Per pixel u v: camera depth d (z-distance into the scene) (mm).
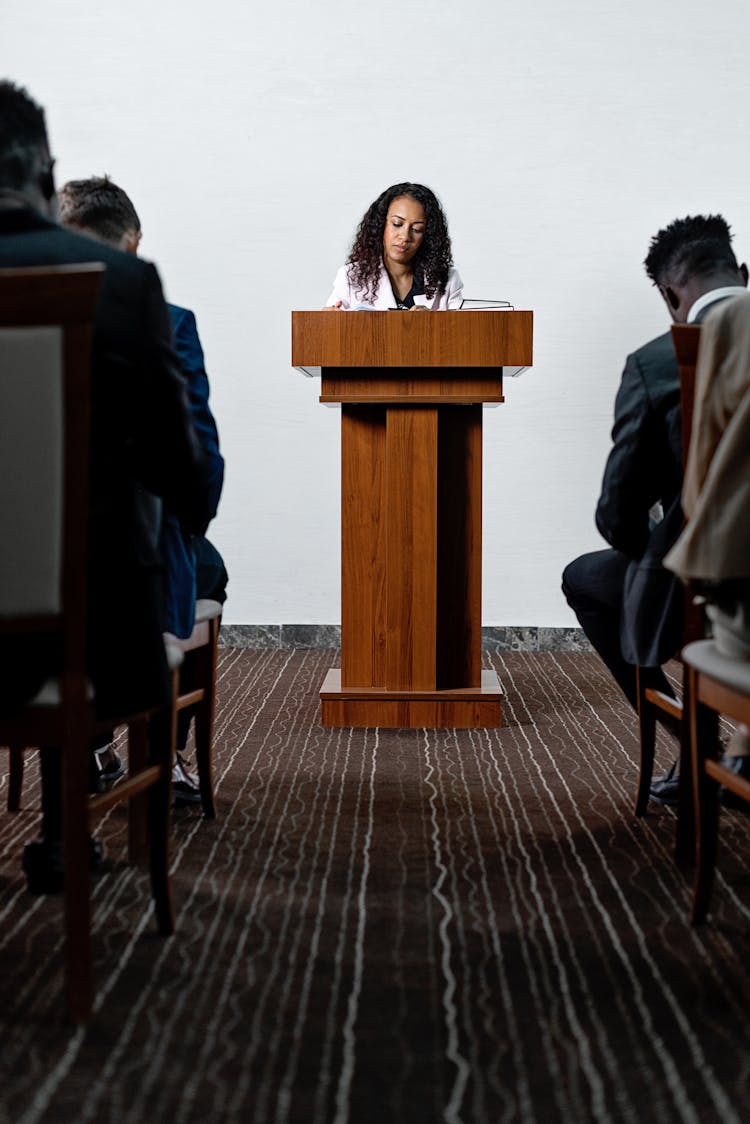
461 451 3660
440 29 5211
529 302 5301
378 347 3438
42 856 2121
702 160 5223
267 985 1715
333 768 3131
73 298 1516
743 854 2365
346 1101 1379
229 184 5293
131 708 1722
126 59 5266
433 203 4410
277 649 5422
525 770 3123
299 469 5391
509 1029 1577
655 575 2586
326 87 5246
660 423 2543
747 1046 1530
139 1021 1592
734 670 1746
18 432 1539
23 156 1780
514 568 5418
